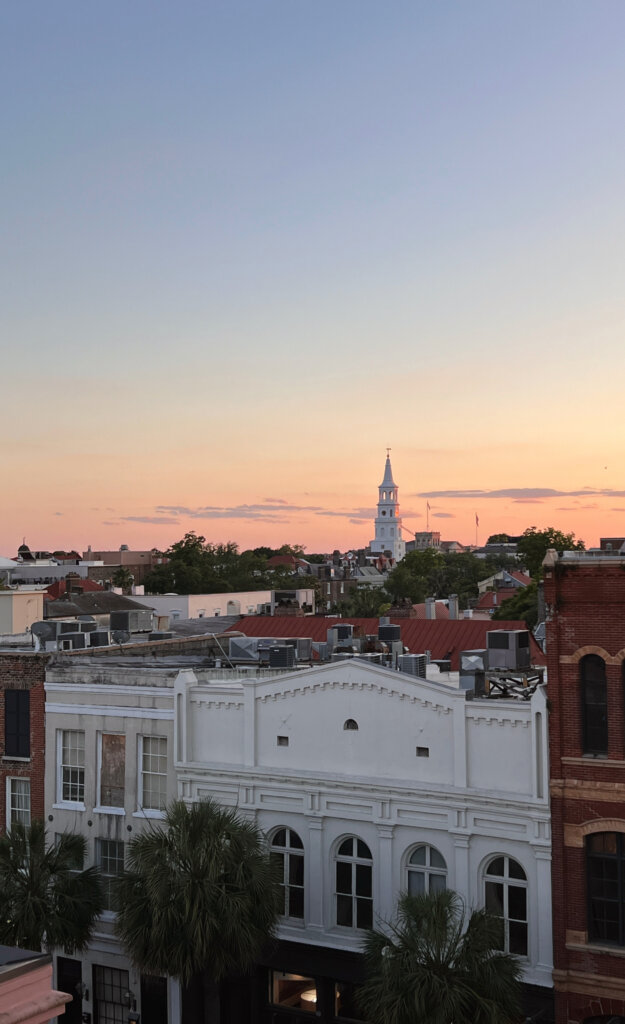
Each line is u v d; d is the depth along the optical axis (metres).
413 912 26.12
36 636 44.84
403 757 30.77
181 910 28.25
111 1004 35.44
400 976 25.52
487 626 64.12
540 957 28.42
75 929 31.55
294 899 32.44
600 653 27.97
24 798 37.69
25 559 179.25
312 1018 31.97
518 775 29.02
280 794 32.47
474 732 29.72
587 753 28.23
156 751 35.03
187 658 43.19
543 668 36.50
